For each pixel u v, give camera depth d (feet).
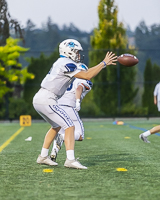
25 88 167.22
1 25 151.53
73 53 47.85
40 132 107.86
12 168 49.96
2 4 147.54
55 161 54.13
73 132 48.52
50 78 47.29
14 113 164.35
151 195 35.76
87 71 46.70
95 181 41.68
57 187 39.01
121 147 72.08
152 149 68.80
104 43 179.42
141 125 130.72
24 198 34.91
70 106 56.49
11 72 164.55
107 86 170.30
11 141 84.33
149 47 526.98
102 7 180.55
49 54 169.99
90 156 60.75
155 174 45.52
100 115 167.73
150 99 171.53
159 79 172.86
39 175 45.11
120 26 180.55
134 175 44.93
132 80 170.50
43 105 47.16
